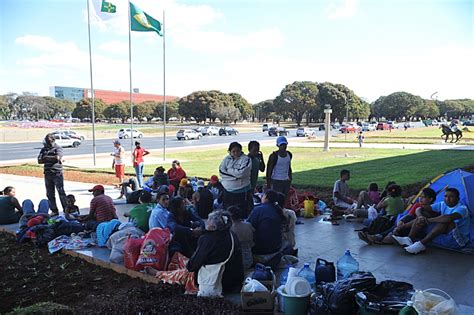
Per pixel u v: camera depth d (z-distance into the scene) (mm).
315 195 12453
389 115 137500
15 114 135125
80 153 32688
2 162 25750
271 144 42969
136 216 6977
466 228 6652
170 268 5680
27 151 35562
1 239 7926
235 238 5027
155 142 47906
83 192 13789
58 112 140625
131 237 6039
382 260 6375
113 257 6102
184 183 10609
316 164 21844
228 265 4922
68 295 5211
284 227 6559
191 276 5078
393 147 35719
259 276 4789
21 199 12625
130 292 4867
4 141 51219
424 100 144875
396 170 18641
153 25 25047
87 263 6391
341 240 7598
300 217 9578
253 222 5914
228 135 66250
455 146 36281
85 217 8383
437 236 6824
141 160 14445
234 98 128250
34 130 68375
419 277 5633
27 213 8734
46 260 6578
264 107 133375
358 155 27719
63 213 9875
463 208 6668
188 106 113625
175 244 6012
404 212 7621
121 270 5961
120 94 144875
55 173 9734
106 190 14227
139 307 4199
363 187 13828
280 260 5977
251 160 7516
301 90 110812
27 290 5398
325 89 109062
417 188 13477
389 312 3762
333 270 4945
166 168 20484
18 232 7812
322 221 9164
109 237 6699
